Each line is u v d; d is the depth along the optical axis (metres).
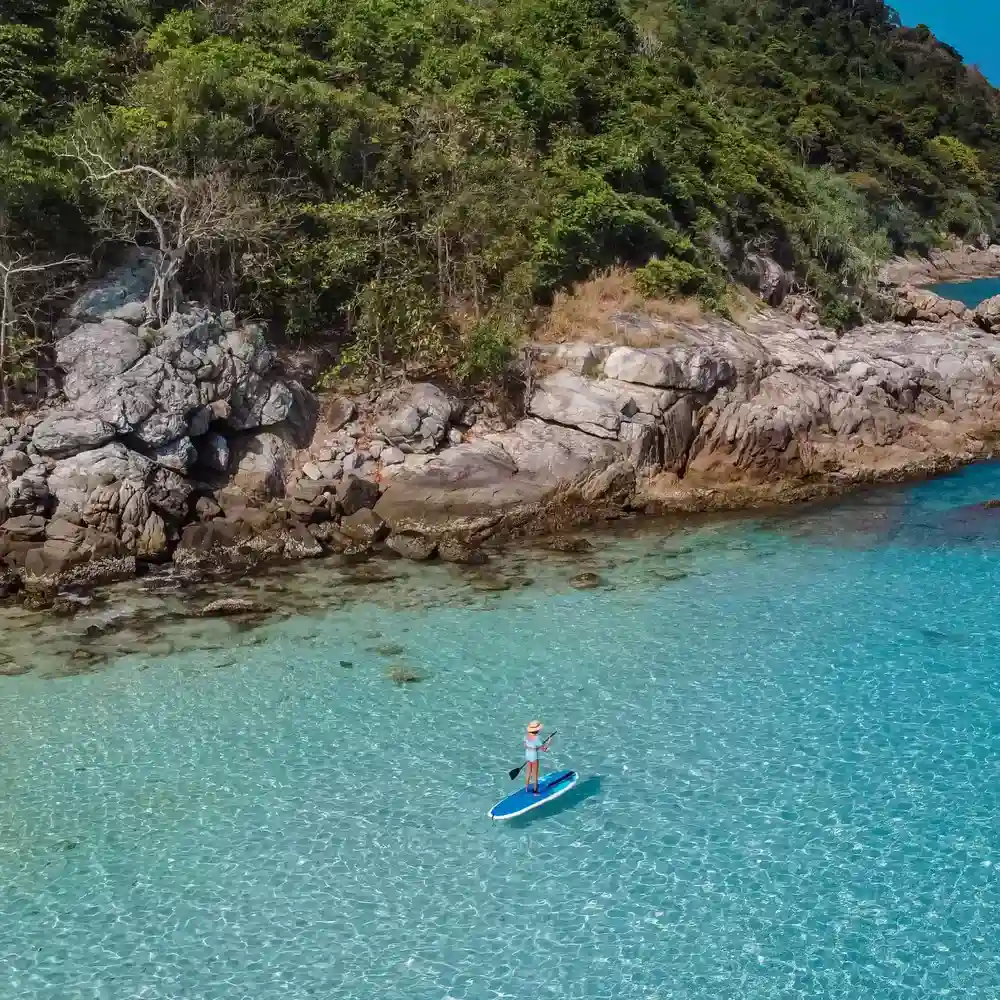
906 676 26.95
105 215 41.41
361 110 48.31
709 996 16.66
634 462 41.75
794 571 34.47
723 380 45.53
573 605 32.00
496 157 52.56
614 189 56.12
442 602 32.28
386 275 45.03
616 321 47.81
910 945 17.70
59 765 23.33
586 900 18.95
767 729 24.58
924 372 52.91
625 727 24.83
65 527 33.78
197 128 42.91
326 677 27.45
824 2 161.00
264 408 40.00
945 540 37.06
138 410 35.91
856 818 21.12
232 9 55.53
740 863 19.84
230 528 36.12
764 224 64.56
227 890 19.34
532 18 68.62
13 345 37.28
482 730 24.80
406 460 40.03
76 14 49.91
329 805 21.91
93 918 18.61
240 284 43.47
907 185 122.50
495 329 43.84
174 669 27.86
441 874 19.73
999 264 123.00
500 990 16.84
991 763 22.94
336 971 17.30
